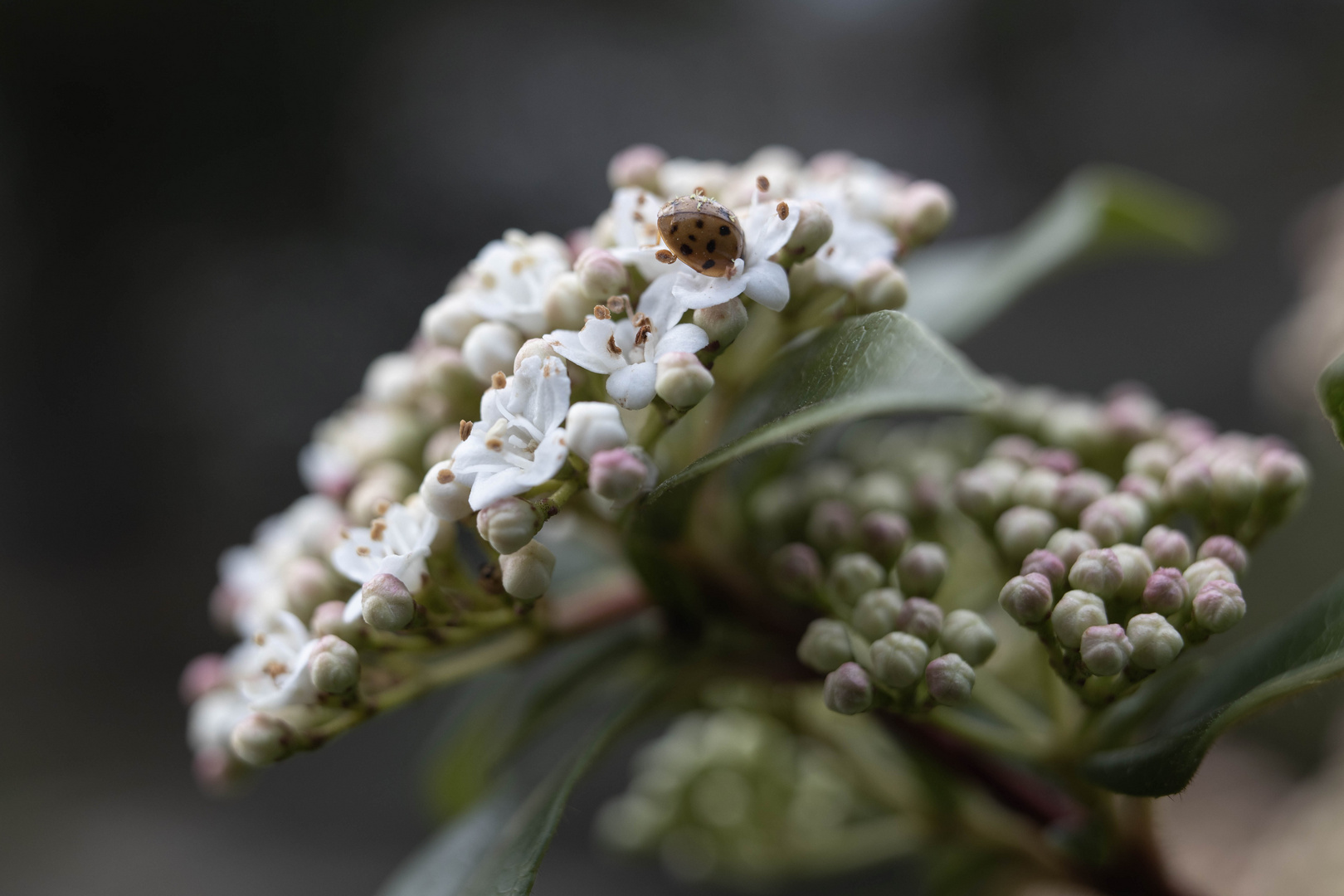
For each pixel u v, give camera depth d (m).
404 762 0.66
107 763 0.67
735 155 0.79
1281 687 0.25
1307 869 0.33
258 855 0.61
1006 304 0.30
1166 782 0.25
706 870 0.33
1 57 0.73
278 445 0.75
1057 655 0.26
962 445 0.30
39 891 0.58
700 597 0.28
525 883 0.26
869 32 0.86
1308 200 0.76
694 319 0.26
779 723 0.30
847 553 0.28
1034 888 0.31
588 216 0.77
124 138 0.75
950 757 0.28
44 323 0.75
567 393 0.25
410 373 0.28
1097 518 0.27
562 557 0.31
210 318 0.76
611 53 0.80
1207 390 0.73
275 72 0.76
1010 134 0.84
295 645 0.27
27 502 0.75
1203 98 0.82
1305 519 0.51
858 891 0.47
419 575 0.26
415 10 0.78
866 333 0.25
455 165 0.77
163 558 0.75
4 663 0.70
